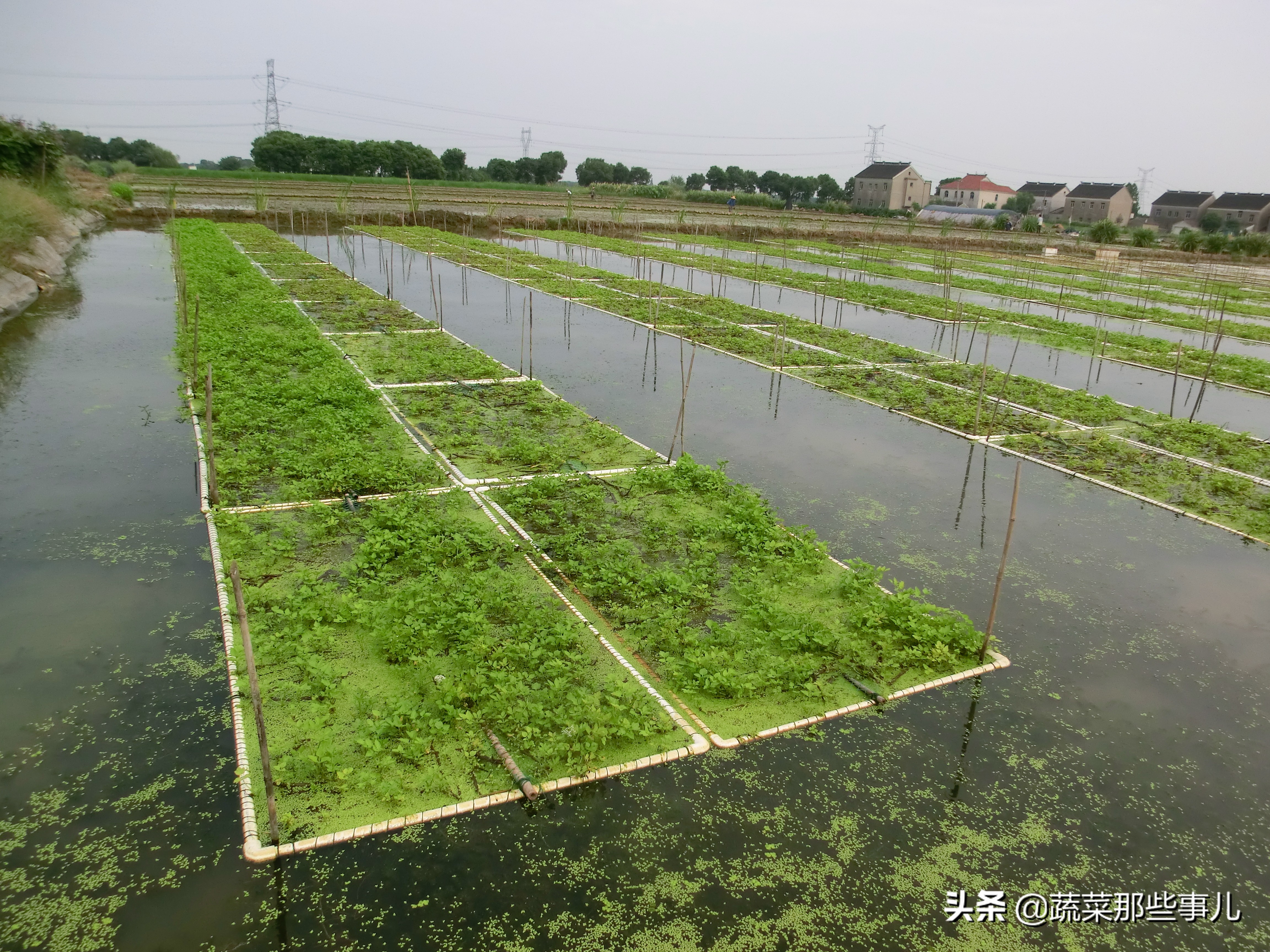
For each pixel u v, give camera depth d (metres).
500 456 12.61
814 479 12.84
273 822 5.68
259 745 6.52
